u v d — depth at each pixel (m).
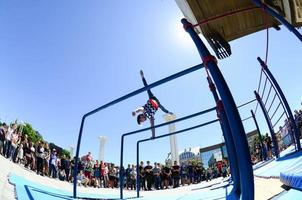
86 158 12.80
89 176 12.25
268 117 7.77
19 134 11.36
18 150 10.10
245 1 3.67
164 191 9.01
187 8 3.85
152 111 6.19
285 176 3.02
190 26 2.07
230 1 3.69
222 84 1.83
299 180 2.34
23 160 10.48
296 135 6.16
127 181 12.87
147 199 5.59
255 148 15.66
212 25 4.11
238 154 1.73
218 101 2.89
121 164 6.32
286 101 6.39
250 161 1.70
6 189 3.50
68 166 11.48
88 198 5.15
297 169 2.97
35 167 10.05
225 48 4.27
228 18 4.00
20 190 3.71
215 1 3.64
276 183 3.74
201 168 15.42
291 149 7.30
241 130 1.73
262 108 7.87
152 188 13.00
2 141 9.45
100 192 7.66
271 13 2.71
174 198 5.20
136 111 6.27
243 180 1.70
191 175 15.00
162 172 12.98
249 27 4.26
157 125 5.52
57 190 5.26
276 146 7.62
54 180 9.06
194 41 2.03
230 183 5.44
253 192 1.67
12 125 10.39
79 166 12.02
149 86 3.71
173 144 17.52
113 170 13.05
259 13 3.90
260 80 7.27
